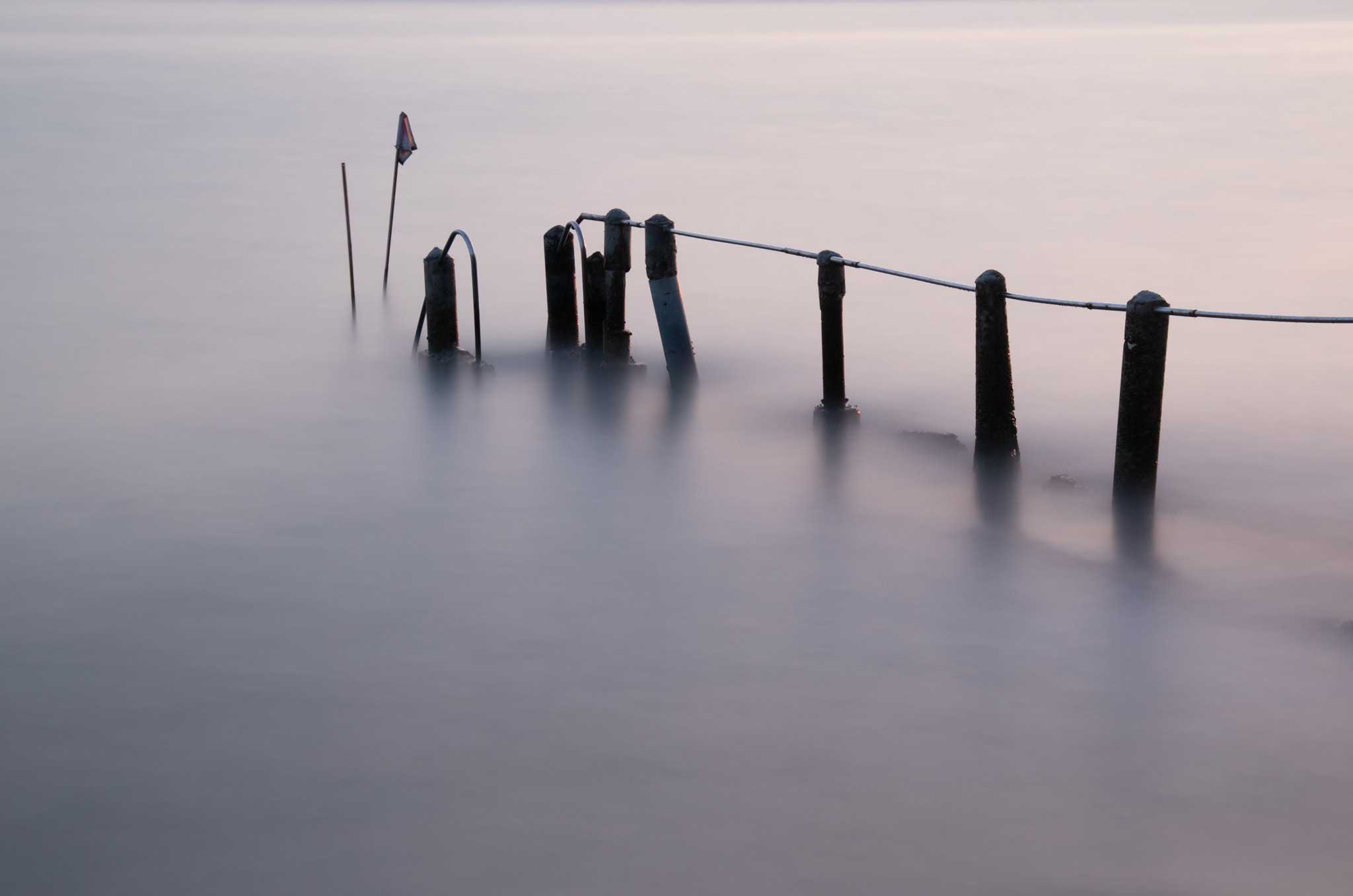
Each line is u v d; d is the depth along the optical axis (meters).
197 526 10.17
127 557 9.53
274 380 14.29
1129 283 20.03
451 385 14.05
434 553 9.68
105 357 15.30
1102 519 10.32
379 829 6.24
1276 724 7.17
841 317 12.48
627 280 19.98
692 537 9.98
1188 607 8.74
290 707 7.36
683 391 13.79
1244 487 11.23
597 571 9.34
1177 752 6.89
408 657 7.98
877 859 6.03
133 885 5.84
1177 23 90.38
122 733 7.08
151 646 8.12
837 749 6.93
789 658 8.00
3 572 9.23
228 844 6.12
